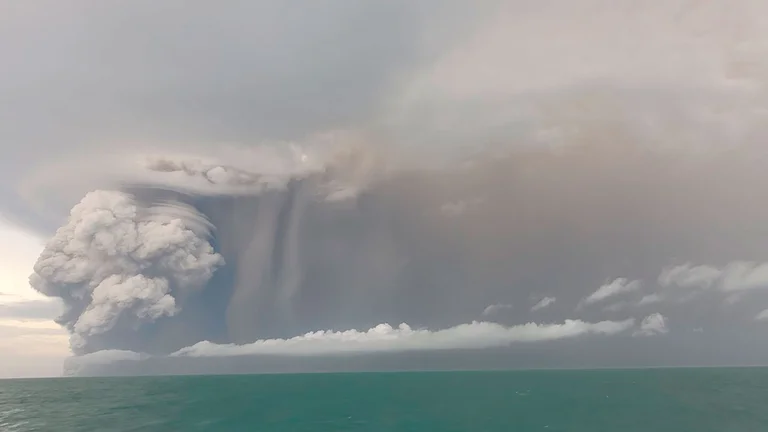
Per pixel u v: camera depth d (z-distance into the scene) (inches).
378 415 2194.9
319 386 3991.1
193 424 1980.8
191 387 3954.2
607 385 3612.2
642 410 2252.7
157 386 4114.2
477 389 3499.0
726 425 1871.3
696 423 1911.9
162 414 2262.6
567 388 3417.8
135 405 2618.1
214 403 2694.4
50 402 2812.5
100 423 2027.6
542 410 2295.8
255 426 1926.7
